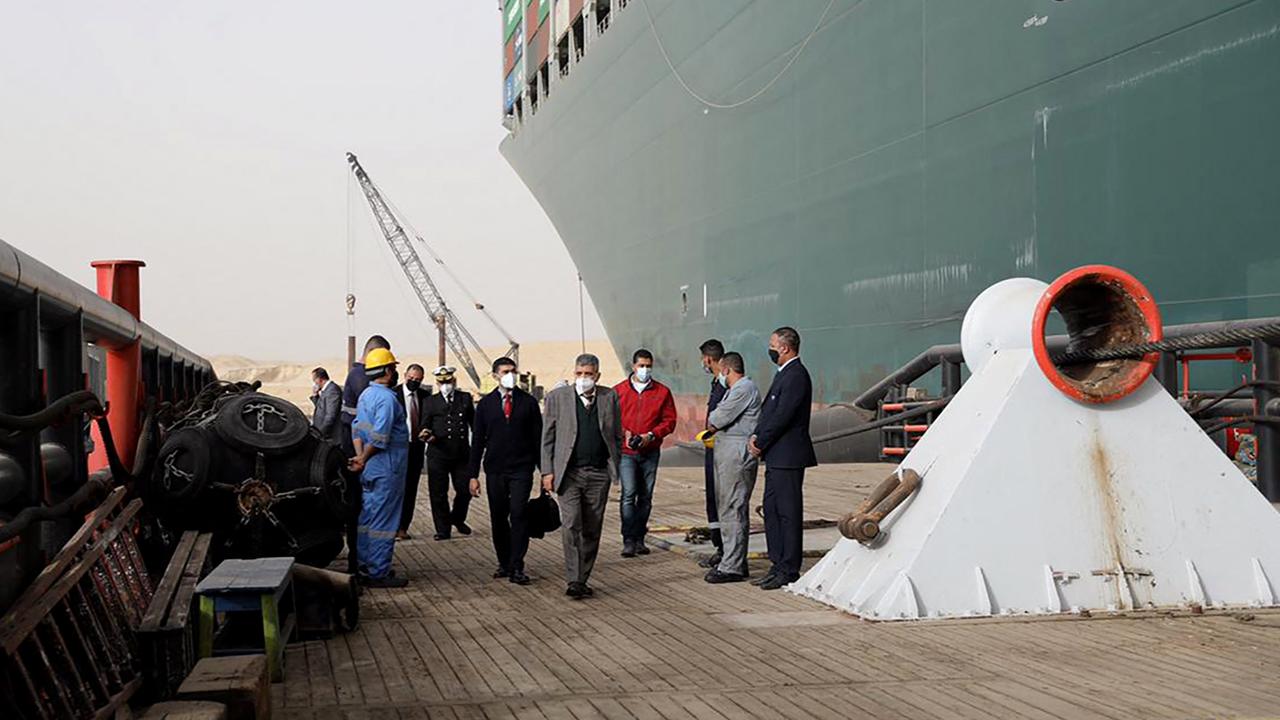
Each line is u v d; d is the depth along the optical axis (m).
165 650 4.95
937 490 7.47
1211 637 6.33
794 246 28.17
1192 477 7.46
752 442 8.60
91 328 7.75
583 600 8.12
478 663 5.96
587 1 43.34
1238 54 15.57
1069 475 7.34
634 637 6.65
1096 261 18.31
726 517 8.88
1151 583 7.25
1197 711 4.71
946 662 5.82
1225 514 7.43
